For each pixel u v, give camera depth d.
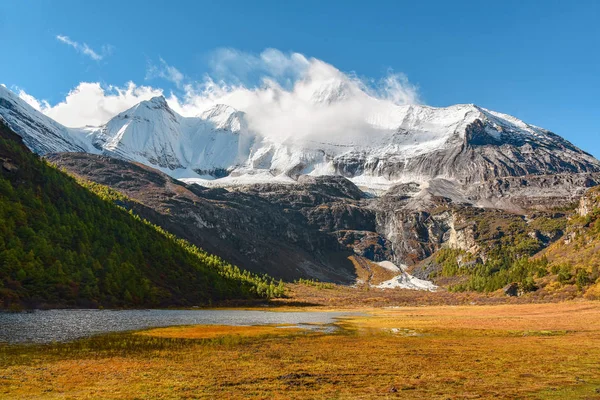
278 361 55.25
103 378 44.62
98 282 169.12
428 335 86.38
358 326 108.94
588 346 65.88
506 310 159.25
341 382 42.75
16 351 60.44
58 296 147.25
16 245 152.12
